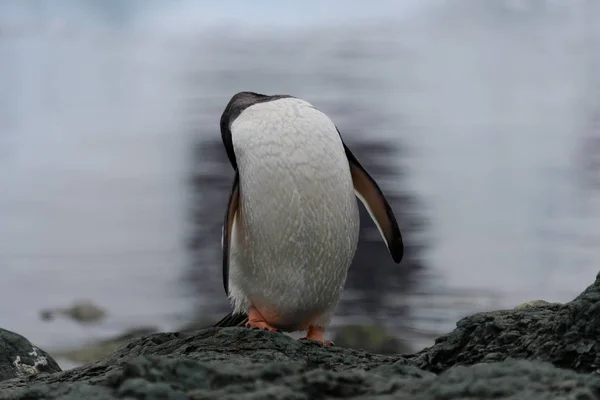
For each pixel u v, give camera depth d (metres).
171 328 15.66
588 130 40.03
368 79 63.16
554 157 32.44
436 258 19.25
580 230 21.36
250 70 71.88
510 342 5.94
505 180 28.03
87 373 6.92
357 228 7.38
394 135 38.56
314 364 6.38
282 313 7.35
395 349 13.84
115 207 26.27
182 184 28.97
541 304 7.09
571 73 65.31
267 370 4.57
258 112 7.19
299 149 6.95
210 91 59.66
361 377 4.50
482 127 41.78
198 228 22.97
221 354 6.22
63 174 32.78
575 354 5.32
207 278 18.66
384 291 16.95
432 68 71.06
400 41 97.06
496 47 87.12
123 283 18.42
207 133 41.69
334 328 14.76
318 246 7.07
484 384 4.14
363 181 7.66
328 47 92.81
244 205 7.14
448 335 6.44
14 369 8.30
